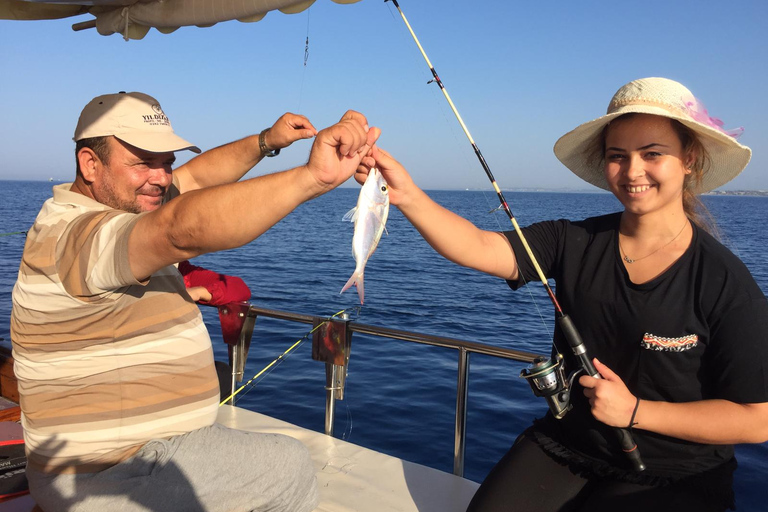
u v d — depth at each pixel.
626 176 1.26
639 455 1.24
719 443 1.18
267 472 1.37
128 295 1.25
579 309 1.37
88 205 1.26
